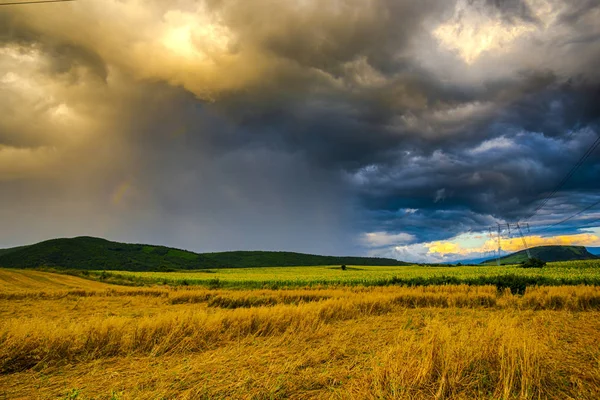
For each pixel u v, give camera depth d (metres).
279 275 73.06
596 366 7.38
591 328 12.34
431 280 36.94
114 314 20.22
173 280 60.22
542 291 23.12
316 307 15.34
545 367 7.05
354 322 14.64
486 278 33.09
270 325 12.03
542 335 10.61
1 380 7.37
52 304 26.81
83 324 10.83
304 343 10.21
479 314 16.97
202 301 29.25
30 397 6.36
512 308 19.50
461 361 6.52
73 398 6.10
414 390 5.75
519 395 5.66
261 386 6.47
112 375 7.46
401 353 7.00
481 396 5.64
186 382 6.80
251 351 9.31
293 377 6.88
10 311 22.08
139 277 69.75
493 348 7.25
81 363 8.47
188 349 9.68
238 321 11.84
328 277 55.47
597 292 20.95
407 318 15.55
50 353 8.65
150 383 6.87
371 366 7.18
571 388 6.18
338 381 6.71
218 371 7.50
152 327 10.27
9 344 8.51
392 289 30.53
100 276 70.69
